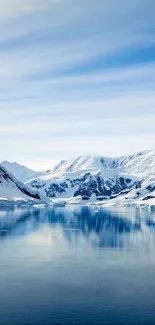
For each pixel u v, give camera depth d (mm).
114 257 76312
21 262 70625
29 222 155250
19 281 57406
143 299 49219
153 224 155125
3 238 101438
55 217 195000
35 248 86000
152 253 81062
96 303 47688
